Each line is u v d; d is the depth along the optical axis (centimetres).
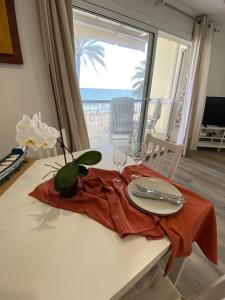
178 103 386
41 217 77
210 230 88
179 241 69
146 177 107
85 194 87
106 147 158
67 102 186
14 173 109
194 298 65
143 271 58
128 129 318
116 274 55
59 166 119
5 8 147
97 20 218
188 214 80
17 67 167
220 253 152
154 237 69
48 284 52
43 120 193
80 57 271
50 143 79
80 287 51
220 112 378
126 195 90
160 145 144
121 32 249
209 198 229
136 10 226
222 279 55
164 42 363
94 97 307
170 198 88
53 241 66
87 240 66
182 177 277
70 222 74
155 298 75
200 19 302
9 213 78
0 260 58
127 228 70
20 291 50
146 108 300
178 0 258
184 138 357
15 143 183
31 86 178
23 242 65
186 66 355
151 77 282
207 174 290
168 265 72
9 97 170
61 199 86
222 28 354
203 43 314
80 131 204
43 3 155
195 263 142
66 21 165
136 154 121
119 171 114
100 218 76
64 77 178
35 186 97
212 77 402
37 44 171
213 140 412
